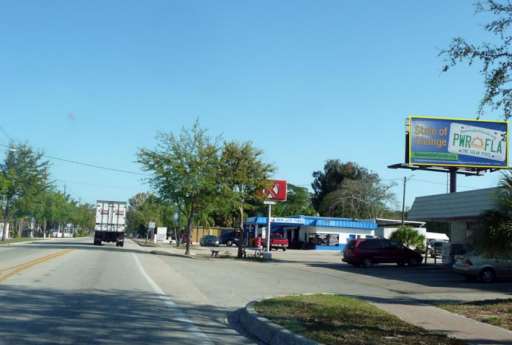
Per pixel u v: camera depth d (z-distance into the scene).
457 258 24.45
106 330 10.08
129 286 17.53
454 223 33.88
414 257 35.03
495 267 23.28
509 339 9.77
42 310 11.95
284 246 61.00
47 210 87.25
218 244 70.06
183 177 42.62
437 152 34.47
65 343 8.89
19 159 60.19
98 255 33.97
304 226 66.12
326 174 97.31
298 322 10.59
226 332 10.73
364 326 10.48
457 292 18.95
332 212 83.50
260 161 42.97
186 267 28.61
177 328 10.70
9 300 13.13
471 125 34.84
